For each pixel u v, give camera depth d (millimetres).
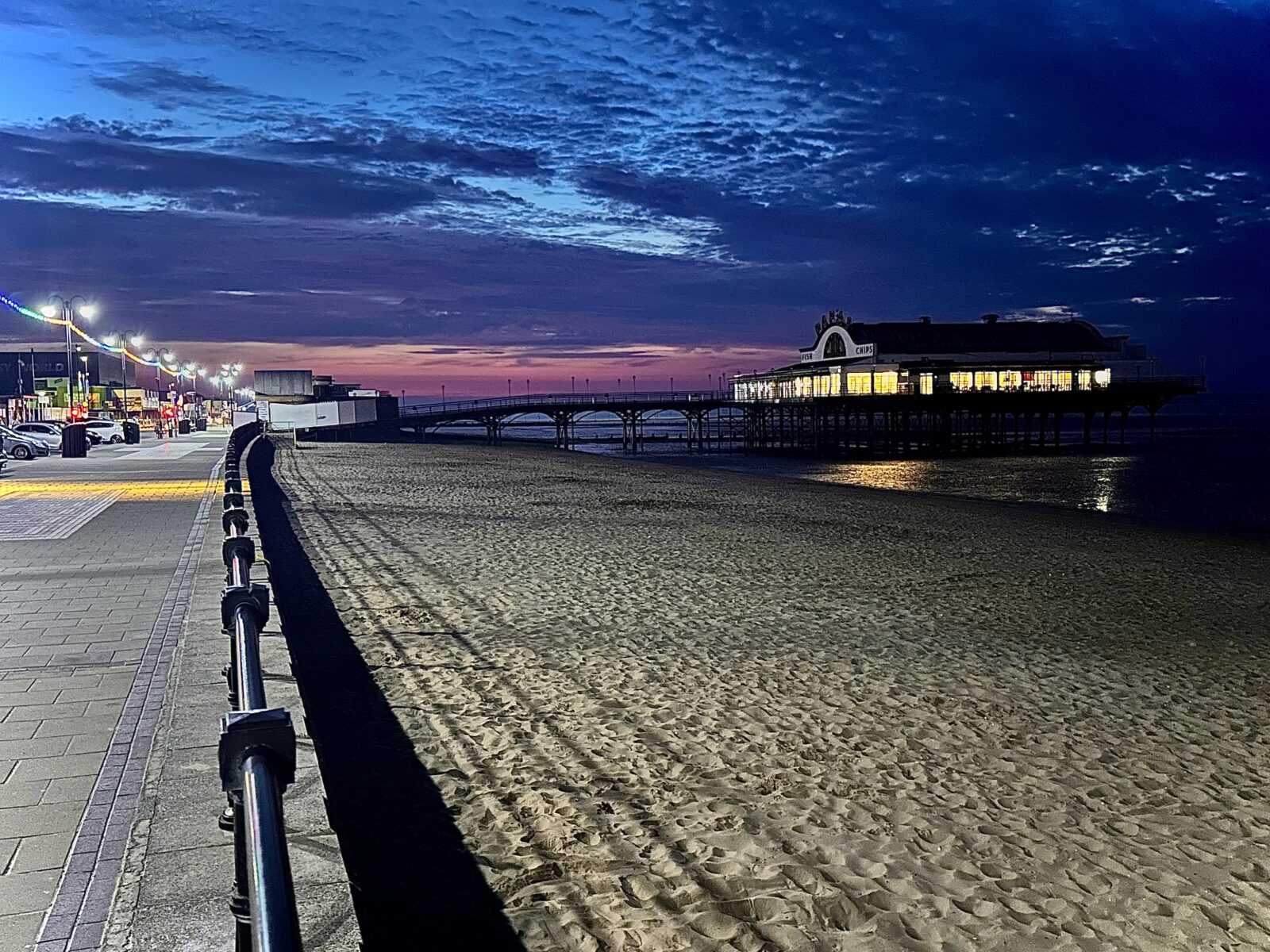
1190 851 6211
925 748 7926
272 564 15219
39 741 5633
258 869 1927
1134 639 12359
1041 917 5277
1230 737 8594
